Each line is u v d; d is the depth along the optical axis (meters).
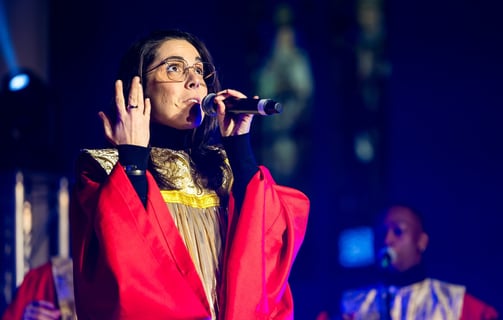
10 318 6.21
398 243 6.91
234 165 3.29
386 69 9.98
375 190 9.89
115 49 9.38
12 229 7.19
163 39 3.38
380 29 10.07
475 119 8.68
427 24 9.02
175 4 9.58
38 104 7.62
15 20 9.20
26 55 9.23
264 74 10.43
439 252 8.66
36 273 6.42
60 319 6.25
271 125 10.45
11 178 7.22
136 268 2.83
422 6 9.06
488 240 8.46
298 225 3.38
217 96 3.20
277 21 10.45
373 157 9.95
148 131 3.11
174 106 3.25
